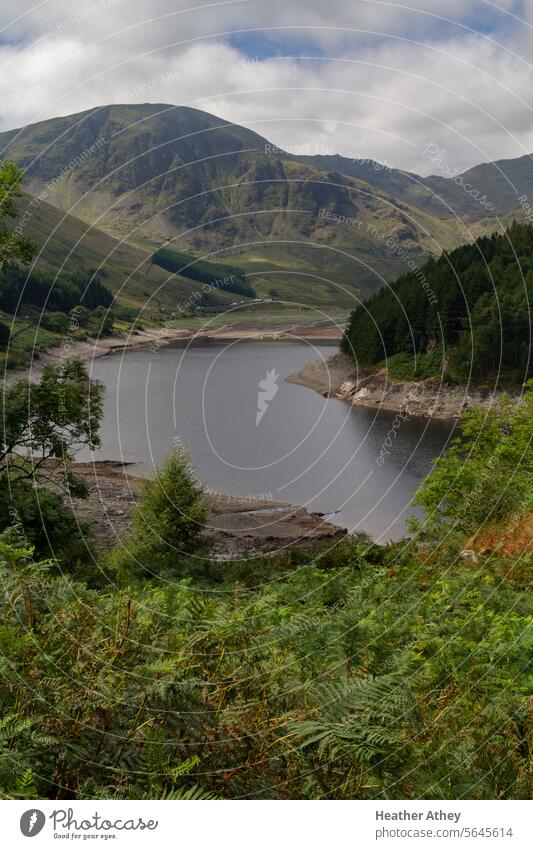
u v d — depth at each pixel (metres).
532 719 3.94
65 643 3.33
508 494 16.31
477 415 25.78
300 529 32.56
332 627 4.62
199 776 2.87
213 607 4.10
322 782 2.92
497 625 6.56
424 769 3.08
